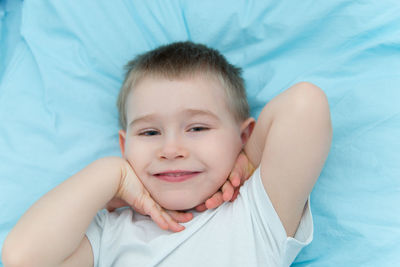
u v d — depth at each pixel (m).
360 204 0.98
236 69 1.18
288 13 1.19
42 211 0.79
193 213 1.01
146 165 0.95
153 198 0.99
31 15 1.36
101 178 0.90
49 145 1.24
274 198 0.88
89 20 1.33
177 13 1.30
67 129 1.25
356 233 0.96
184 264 0.90
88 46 1.32
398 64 1.08
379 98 1.04
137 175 0.98
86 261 0.91
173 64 1.00
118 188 0.96
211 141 0.94
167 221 0.96
